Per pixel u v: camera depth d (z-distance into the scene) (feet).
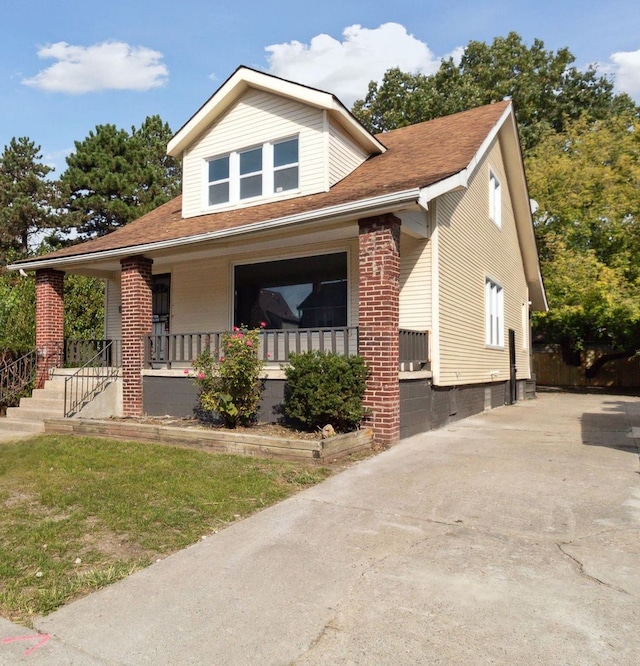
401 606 10.66
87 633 9.82
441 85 106.32
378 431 26.05
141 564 12.78
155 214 47.19
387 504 17.16
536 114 112.57
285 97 35.65
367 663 8.82
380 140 43.57
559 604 10.65
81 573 12.29
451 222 34.71
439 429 32.42
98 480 19.90
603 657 8.86
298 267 36.65
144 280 35.40
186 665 8.86
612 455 24.17
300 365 25.73
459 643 9.32
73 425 30.32
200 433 25.53
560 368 85.97
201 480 19.79
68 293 60.18
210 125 39.24
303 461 22.47
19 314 52.39
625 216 67.41
